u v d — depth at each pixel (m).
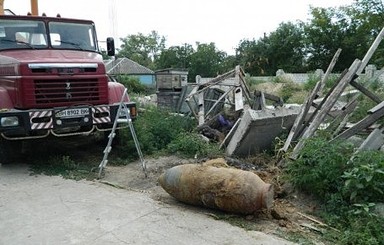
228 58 53.31
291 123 7.40
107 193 5.28
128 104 7.23
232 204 4.39
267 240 3.91
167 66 62.06
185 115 9.69
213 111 9.55
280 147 6.80
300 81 24.02
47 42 7.34
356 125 5.85
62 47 7.45
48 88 6.33
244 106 8.36
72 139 8.80
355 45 36.22
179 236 3.98
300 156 5.29
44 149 7.86
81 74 6.62
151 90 28.55
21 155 7.15
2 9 9.09
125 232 4.06
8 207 4.78
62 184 5.68
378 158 4.88
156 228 4.16
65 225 4.24
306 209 4.84
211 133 8.20
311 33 38.81
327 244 3.92
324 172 4.89
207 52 58.41
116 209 4.69
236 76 9.23
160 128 7.98
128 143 7.28
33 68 6.21
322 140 5.41
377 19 30.16
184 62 60.88
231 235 4.01
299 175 5.15
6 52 6.87
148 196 5.23
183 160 6.90
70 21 7.73
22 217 4.47
